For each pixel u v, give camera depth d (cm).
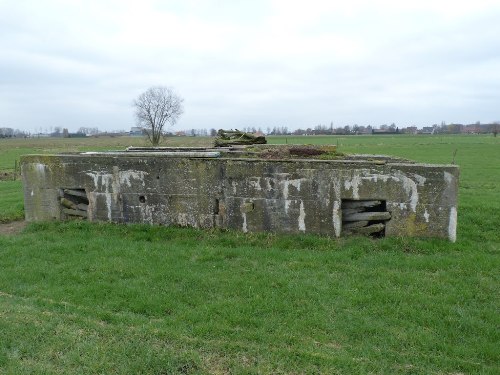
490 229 1001
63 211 1106
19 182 2209
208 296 668
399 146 5753
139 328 559
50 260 842
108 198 1051
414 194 876
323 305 628
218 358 495
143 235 977
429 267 768
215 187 973
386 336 549
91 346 516
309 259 812
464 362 493
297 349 514
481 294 662
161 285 709
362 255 829
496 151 4650
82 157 1058
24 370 470
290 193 927
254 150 1141
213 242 927
